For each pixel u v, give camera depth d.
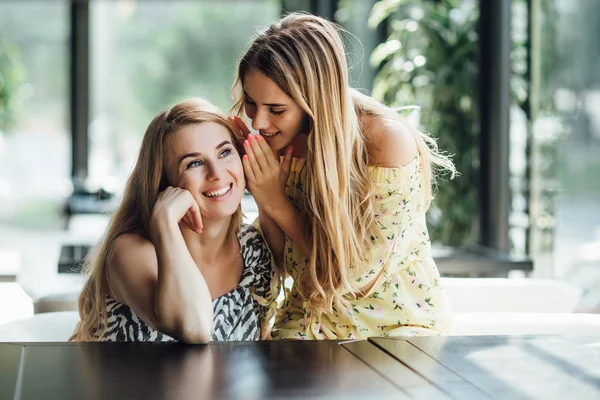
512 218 3.96
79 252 3.45
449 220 4.61
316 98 2.03
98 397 1.35
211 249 2.10
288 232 2.17
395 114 2.21
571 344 1.69
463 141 4.55
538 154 3.78
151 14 11.70
